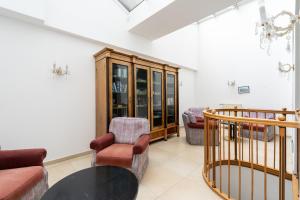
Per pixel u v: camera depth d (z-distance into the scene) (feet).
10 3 7.13
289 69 12.93
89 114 10.69
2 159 5.51
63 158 9.48
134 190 4.27
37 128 8.60
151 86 12.66
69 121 9.80
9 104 7.81
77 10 9.85
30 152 5.74
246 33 16.93
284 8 14.26
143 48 13.73
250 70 16.66
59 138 9.39
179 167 8.67
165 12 9.86
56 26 8.96
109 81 9.77
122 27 12.16
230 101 18.20
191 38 19.94
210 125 8.25
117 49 12.21
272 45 15.08
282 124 4.79
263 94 15.79
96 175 5.09
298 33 7.89
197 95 21.15
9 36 7.81
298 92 7.91
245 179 8.17
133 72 11.24
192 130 12.66
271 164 8.81
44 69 8.85
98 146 7.36
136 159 6.75
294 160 7.13
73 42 9.98
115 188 4.36
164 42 16.05
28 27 8.35
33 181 4.88
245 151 10.96
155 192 6.44
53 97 9.16
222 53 18.86
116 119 9.19
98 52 10.34
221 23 18.94
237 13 17.61
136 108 11.65
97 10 10.78
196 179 7.45
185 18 10.51
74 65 10.02
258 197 7.83
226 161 8.51
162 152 10.96
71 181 4.73
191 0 8.64
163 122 13.62
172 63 17.12
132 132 8.78
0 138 7.59
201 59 20.75
